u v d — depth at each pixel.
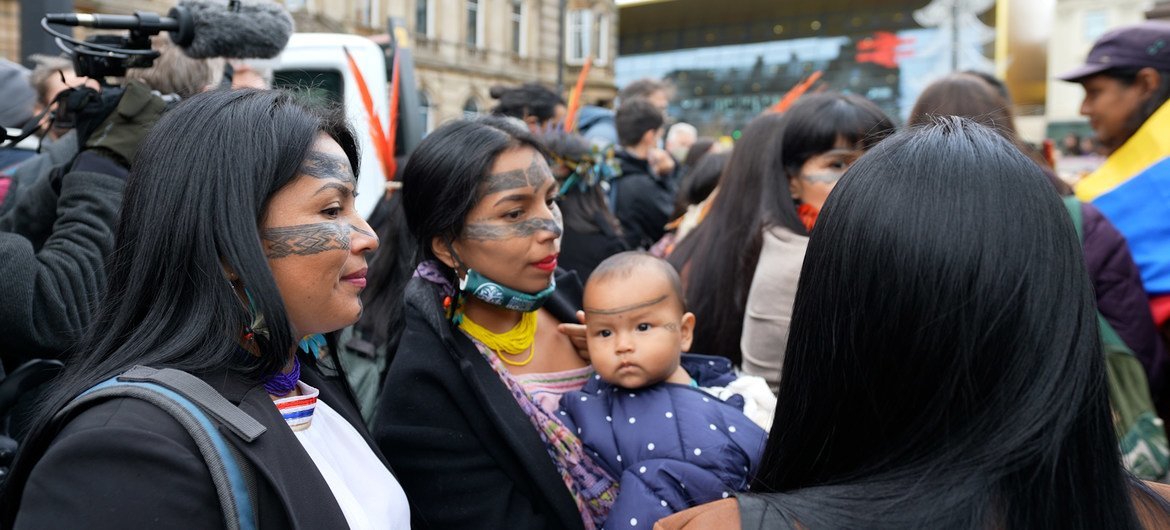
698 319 2.44
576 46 24.55
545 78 23.36
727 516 0.88
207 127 1.12
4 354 1.88
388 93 5.14
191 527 0.96
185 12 2.30
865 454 0.90
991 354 0.81
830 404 0.92
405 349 1.70
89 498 0.94
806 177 2.31
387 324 2.24
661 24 27.98
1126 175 2.76
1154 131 2.69
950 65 17.55
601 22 25.30
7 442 1.72
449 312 1.75
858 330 0.87
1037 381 0.80
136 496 0.94
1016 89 14.17
